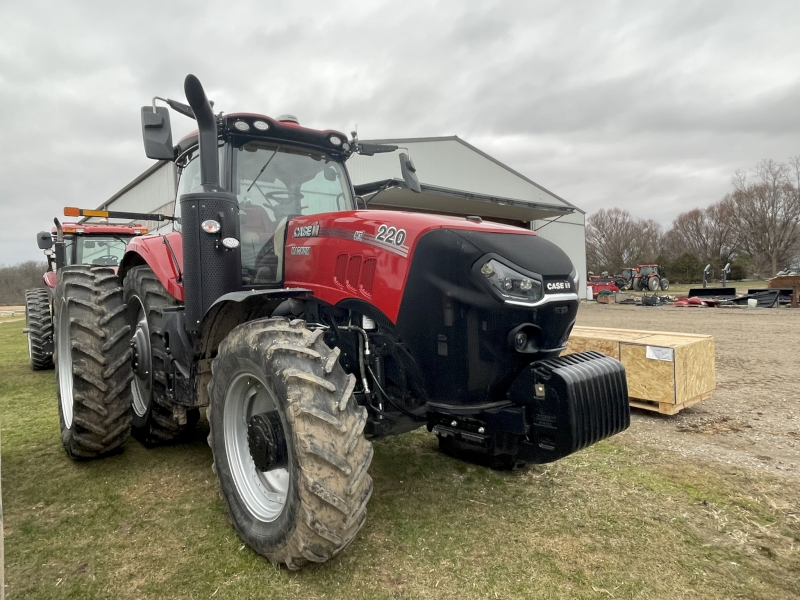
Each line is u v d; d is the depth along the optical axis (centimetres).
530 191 2127
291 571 229
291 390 211
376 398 275
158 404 357
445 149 1750
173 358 315
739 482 326
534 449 252
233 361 247
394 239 254
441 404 255
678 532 265
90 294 351
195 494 308
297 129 328
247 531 244
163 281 332
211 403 265
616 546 252
